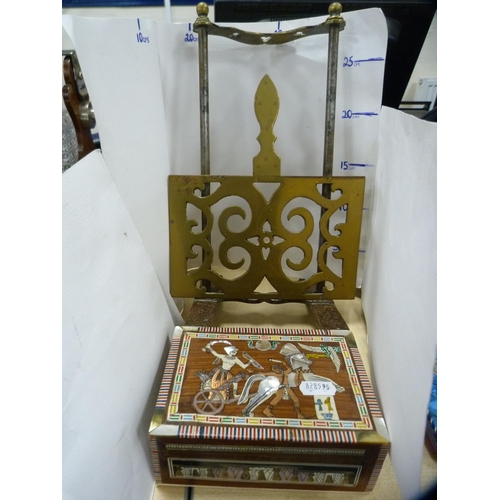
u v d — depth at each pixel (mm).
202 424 439
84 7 1099
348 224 673
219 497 468
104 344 416
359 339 693
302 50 687
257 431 433
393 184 552
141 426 467
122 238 513
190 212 813
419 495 379
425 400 367
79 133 589
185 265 696
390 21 694
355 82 696
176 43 688
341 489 469
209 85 723
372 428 441
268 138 645
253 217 668
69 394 342
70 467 321
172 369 516
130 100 595
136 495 424
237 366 523
